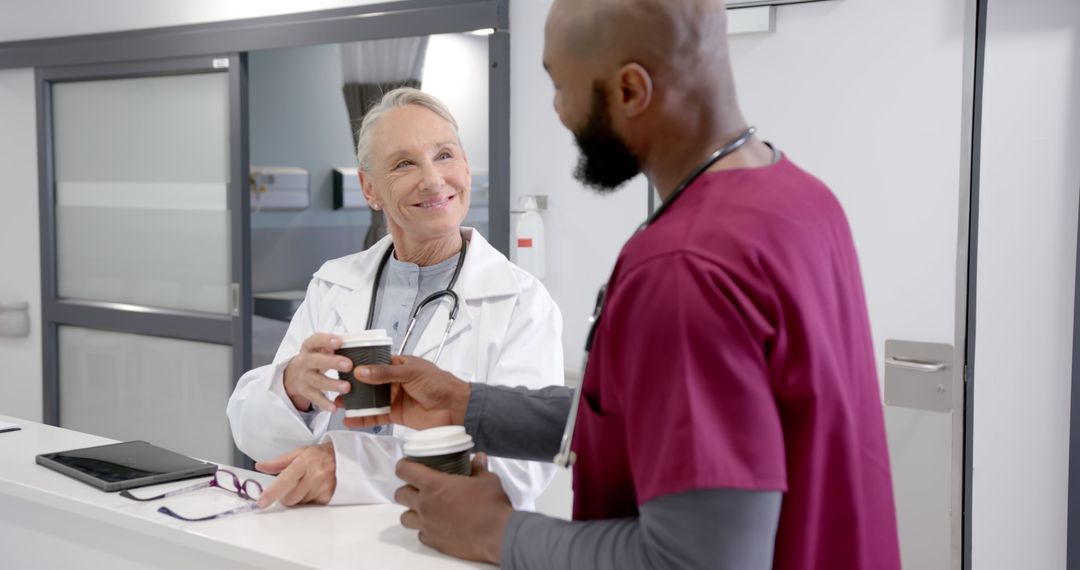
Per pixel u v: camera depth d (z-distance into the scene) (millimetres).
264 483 1510
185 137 3574
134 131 3703
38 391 4066
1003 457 2193
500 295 1736
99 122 3797
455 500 1070
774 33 2357
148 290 3736
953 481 2244
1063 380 2115
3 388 4152
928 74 2191
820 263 913
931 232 2221
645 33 913
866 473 960
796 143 2359
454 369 1686
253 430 1620
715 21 941
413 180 1682
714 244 863
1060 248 2100
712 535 835
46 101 3889
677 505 842
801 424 880
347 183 4105
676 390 840
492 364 1695
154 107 3641
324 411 1647
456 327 1719
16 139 4008
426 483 1094
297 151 4020
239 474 1562
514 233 2811
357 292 1828
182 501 1411
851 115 2287
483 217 2863
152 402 3736
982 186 2166
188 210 3596
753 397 840
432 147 1689
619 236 2646
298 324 1908
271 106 3926
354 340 1340
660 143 963
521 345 1706
